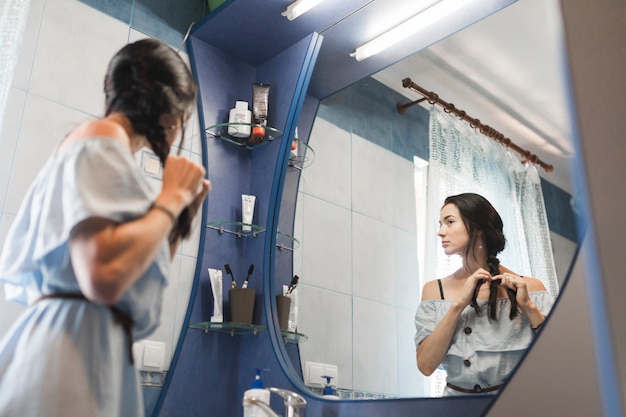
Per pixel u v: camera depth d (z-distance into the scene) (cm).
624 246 47
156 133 105
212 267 184
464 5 168
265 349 177
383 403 145
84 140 95
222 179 194
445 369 138
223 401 177
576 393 99
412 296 151
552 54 144
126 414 98
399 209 162
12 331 92
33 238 95
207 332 179
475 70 159
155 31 194
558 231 127
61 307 91
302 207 185
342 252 171
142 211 93
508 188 140
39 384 84
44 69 165
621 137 49
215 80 204
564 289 105
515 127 144
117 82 106
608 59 51
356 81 189
